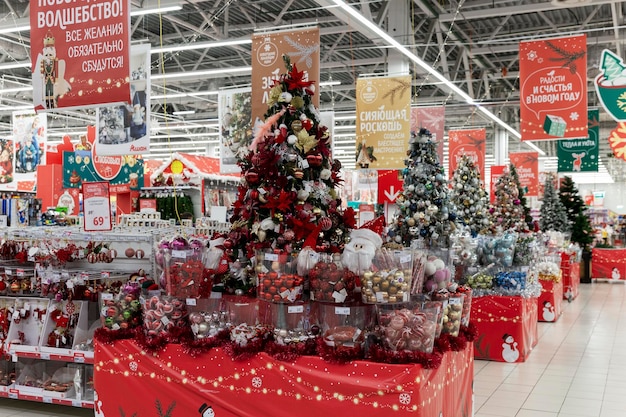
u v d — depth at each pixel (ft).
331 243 14.37
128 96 15.93
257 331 13.21
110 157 33.78
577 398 20.52
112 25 16.08
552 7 37.63
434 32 45.62
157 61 54.08
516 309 25.75
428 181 20.44
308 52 18.67
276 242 13.80
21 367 19.30
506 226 32.91
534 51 29.89
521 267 26.53
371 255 12.34
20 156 43.14
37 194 37.68
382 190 38.14
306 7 42.65
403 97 31.01
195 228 21.89
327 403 12.18
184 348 13.69
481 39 50.60
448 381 13.71
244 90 26.61
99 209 18.89
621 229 96.32
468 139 46.50
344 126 80.53
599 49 52.03
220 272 14.21
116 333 14.58
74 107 16.49
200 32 43.52
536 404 19.83
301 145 14.08
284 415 12.59
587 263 61.87
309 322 12.92
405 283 12.19
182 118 76.95
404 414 11.58
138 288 15.03
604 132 93.71
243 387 13.05
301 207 13.75
